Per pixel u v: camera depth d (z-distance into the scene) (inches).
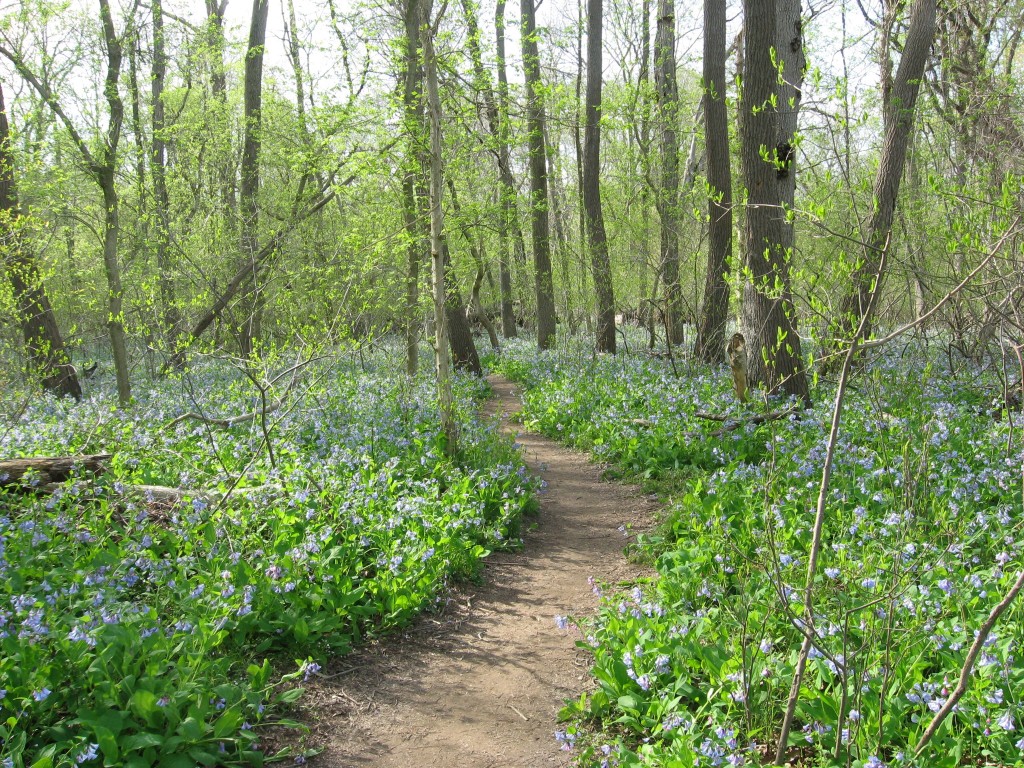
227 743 142.4
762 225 388.5
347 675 178.1
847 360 123.1
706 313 546.3
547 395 504.1
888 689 139.1
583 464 380.8
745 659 140.0
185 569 186.2
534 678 178.2
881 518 218.7
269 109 616.7
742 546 210.4
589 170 666.8
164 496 245.4
